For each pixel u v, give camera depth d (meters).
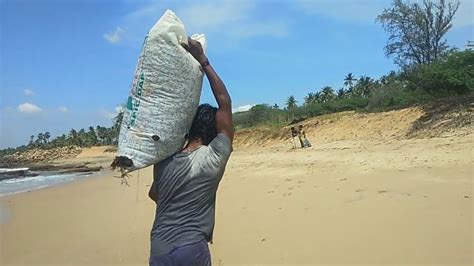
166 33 2.85
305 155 20.53
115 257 7.30
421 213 6.63
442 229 5.86
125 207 12.28
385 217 6.72
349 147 21.64
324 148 23.94
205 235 2.89
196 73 2.92
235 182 13.92
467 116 21.20
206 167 2.88
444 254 5.13
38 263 7.56
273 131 42.84
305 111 47.75
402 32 34.53
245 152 33.53
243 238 6.93
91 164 52.81
